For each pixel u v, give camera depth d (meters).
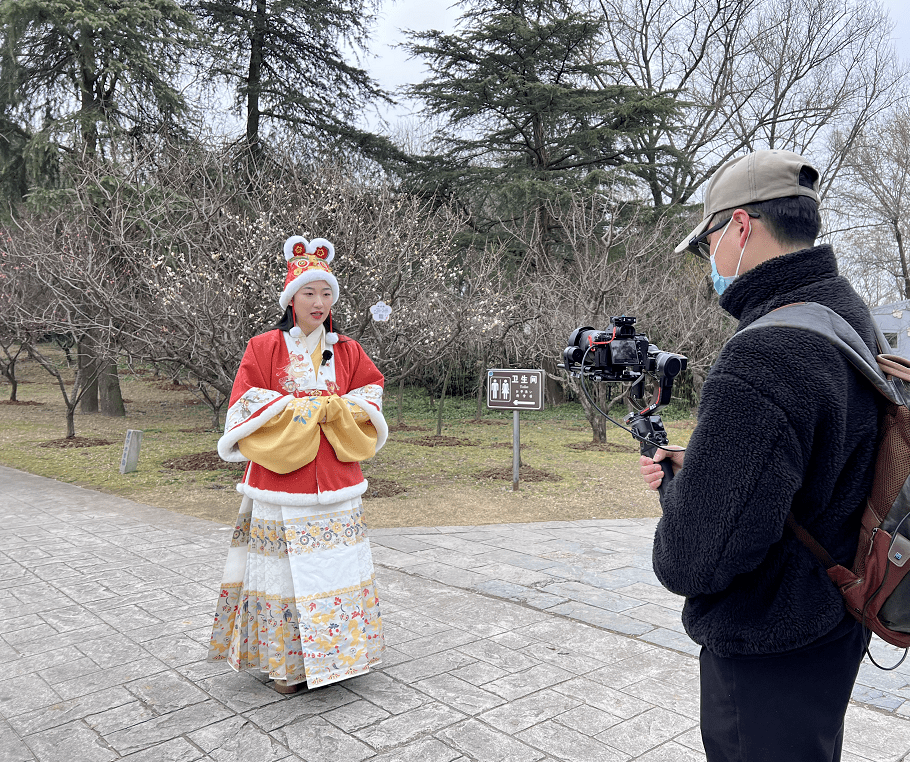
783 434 1.06
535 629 3.71
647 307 10.76
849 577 1.12
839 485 1.14
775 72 20.41
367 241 8.39
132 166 9.05
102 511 6.70
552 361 11.73
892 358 1.19
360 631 2.98
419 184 17.28
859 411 1.13
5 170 14.28
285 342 3.00
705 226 1.38
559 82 17.30
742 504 1.07
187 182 9.00
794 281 1.20
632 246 12.30
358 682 3.05
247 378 2.89
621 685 3.04
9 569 4.75
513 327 12.17
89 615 3.87
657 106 16.17
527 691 2.97
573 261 16.16
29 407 16.28
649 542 5.68
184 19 13.38
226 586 3.05
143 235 9.69
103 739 2.56
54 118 14.07
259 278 7.54
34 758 2.44
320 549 2.91
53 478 8.53
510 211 17.33
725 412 1.11
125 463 8.86
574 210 11.79
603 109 16.53
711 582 1.14
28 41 13.41
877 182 18.61
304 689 2.98
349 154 16.78
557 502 7.38
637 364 1.58
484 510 6.94
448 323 9.78
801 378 1.08
